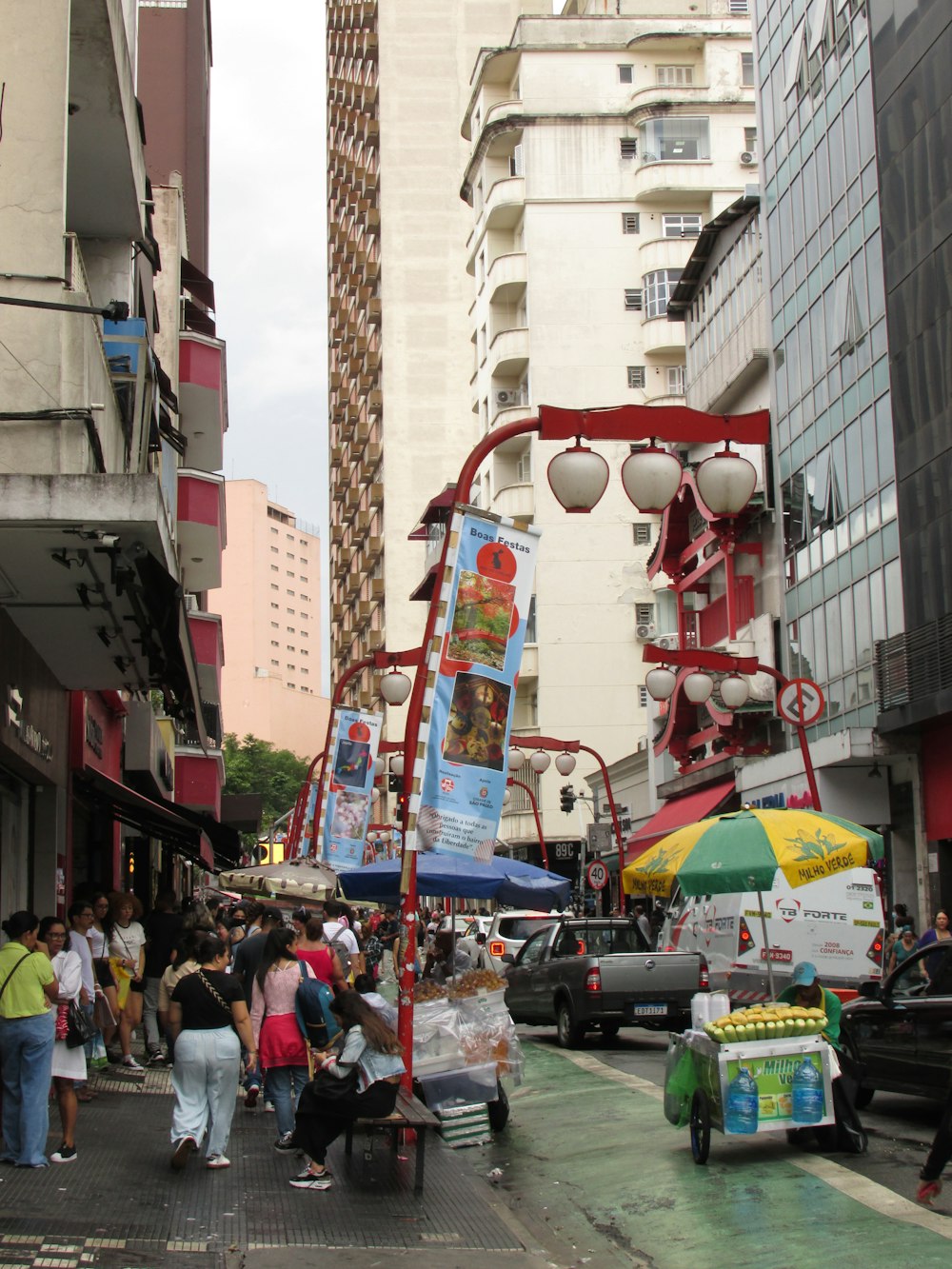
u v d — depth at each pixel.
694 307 43.06
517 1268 8.09
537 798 56.59
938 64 26.56
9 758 14.71
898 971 13.80
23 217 11.62
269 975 11.70
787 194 34.84
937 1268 7.91
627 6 63.94
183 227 30.94
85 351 11.52
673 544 41.66
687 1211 9.78
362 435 91.75
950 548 26.11
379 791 89.56
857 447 30.50
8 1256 7.74
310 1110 10.09
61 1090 10.58
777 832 13.79
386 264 87.38
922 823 28.28
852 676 30.66
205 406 29.22
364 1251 8.36
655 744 44.53
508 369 59.53
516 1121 14.24
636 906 38.25
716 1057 11.02
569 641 56.78
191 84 48.09
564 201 58.91
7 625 13.48
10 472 10.98
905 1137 12.29
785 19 35.06
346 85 101.44
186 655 13.31
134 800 22.23
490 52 60.56
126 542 10.98
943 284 26.34
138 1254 8.01
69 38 12.52
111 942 16.31
